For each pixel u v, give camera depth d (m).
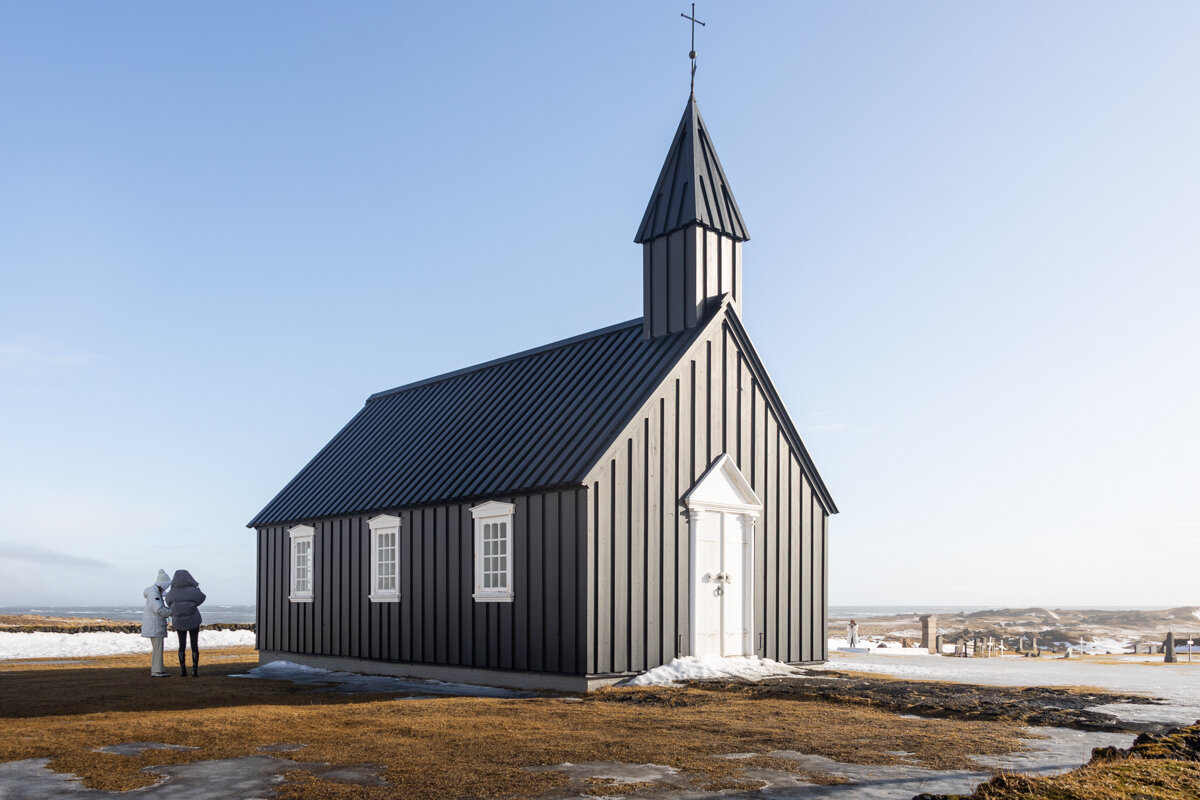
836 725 10.71
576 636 15.10
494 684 16.69
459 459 19.08
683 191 18.77
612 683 15.17
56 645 28.33
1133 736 9.87
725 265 18.83
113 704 13.38
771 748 9.18
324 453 25.45
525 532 16.41
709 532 17.25
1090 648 39.94
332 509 21.70
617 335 19.81
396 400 25.64
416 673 18.64
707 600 17.05
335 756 8.77
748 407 18.45
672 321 18.50
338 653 21.22
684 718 11.29
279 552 24.05
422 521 18.95
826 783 7.61
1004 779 6.86
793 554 18.95
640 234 19.25
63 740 9.73
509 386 20.98
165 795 7.28
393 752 8.95
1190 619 82.75
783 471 19.00
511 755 8.79
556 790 7.37
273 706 12.85
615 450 15.80
